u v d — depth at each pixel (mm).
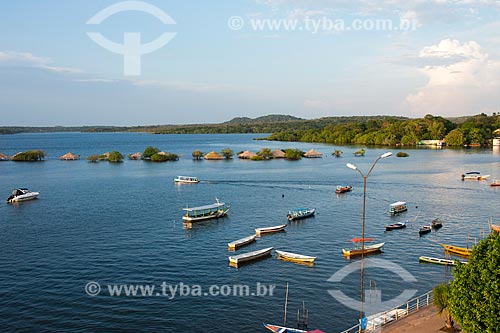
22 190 144250
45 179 184375
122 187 163000
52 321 55562
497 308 36500
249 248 87250
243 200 138125
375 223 106812
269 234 98062
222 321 56188
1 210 122062
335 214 117500
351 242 90875
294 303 61500
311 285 67938
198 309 59469
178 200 137375
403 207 120250
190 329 53969
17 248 85750
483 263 38781
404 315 49250
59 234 96188
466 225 103562
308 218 113062
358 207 126125
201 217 110000
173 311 58812
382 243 86062
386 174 193125
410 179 177125
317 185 166250
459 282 40000
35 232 97938
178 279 70312
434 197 139250
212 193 150625
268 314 58219
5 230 99812
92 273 72375
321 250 85750
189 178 178125
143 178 188250
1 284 67312
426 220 109062
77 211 120188
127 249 85438
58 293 64188
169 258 80438
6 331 52938
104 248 85938
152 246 87688
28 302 61031
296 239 93688
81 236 94562
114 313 57969
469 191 149250
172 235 96125
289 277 71438
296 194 148375
